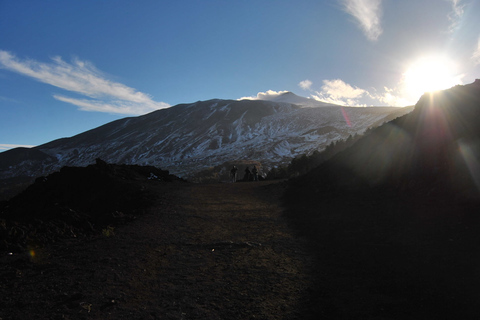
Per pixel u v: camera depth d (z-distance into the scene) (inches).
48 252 237.9
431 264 197.9
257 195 604.1
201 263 221.3
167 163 5999.0
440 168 373.7
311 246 258.4
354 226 307.9
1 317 136.3
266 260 226.2
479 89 470.6
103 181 660.7
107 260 218.4
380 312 145.3
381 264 206.4
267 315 145.3
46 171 7440.9
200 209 452.1
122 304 153.9
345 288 173.2
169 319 141.3
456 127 412.2
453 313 140.8
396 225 290.2
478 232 236.4
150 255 236.1
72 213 362.9
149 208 452.1
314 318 142.2
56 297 158.1
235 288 177.0
